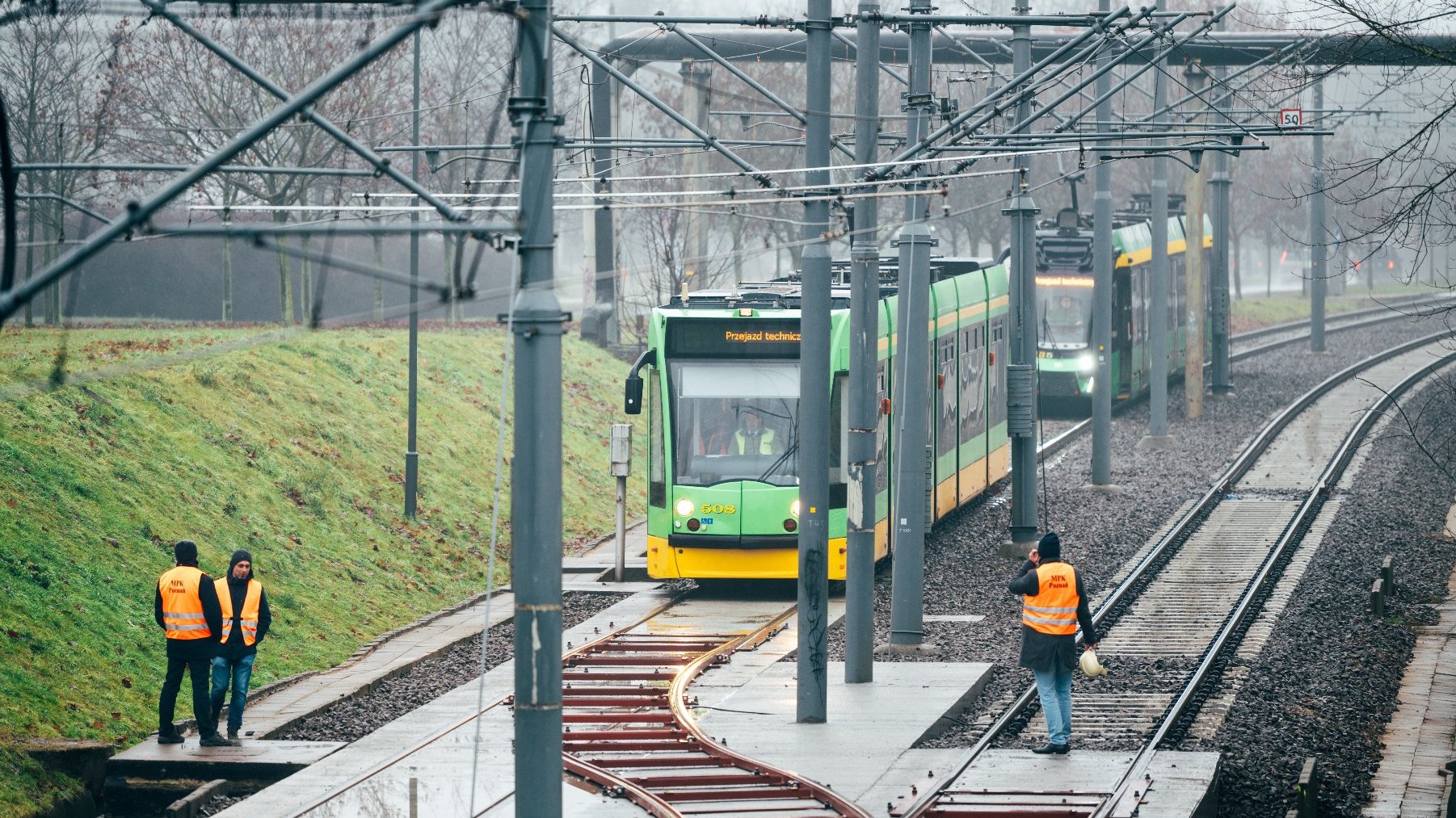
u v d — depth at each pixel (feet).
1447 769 187.52
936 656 248.11
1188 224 492.95
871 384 224.33
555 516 122.42
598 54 263.29
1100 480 391.45
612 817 163.12
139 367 173.06
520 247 120.06
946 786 170.71
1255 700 222.69
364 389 354.54
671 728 201.67
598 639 254.68
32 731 184.14
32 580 214.69
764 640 258.78
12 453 240.94
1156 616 279.08
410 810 163.12
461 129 502.79
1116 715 214.28
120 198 442.91
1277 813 173.37
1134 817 156.87
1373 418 494.18
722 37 453.17
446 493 334.24
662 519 287.07
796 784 173.47
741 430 286.46
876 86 222.48
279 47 438.40
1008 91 226.38
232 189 464.24
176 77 422.41
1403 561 328.49
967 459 360.48
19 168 139.23
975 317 368.48
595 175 265.34
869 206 222.48
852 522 225.76
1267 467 424.46
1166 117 471.21
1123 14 216.74
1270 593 296.10
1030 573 187.93
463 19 492.95
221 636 191.01
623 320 581.53
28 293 90.07
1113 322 508.94
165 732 190.49
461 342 430.20
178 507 260.62
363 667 238.07
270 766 183.32
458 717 207.51
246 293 577.84
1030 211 317.63
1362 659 251.19
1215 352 547.49
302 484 295.89
